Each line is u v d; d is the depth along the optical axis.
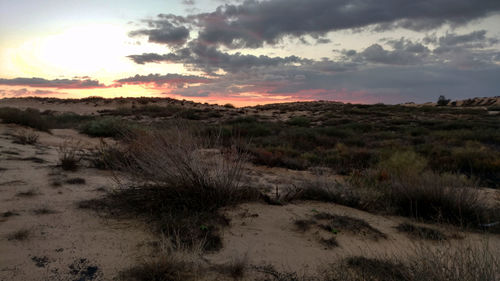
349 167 10.08
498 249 3.26
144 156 4.18
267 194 5.03
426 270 2.16
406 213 4.55
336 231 3.44
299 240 3.21
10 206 3.53
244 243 3.03
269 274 2.50
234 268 2.49
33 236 2.81
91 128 16.50
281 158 10.52
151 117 33.72
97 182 5.05
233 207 4.03
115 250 2.69
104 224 3.25
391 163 8.46
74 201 3.93
